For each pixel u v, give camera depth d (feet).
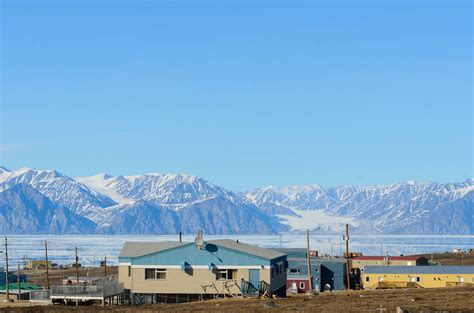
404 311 278.46
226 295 389.19
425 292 421.59
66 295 361.30
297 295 445.37
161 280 392.27
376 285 589.73
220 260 392.06
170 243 419.95
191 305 342.44
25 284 613.11
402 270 590.96
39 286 641.81
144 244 416.87
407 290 454.81
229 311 296.92
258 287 388.98
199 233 396.16
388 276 591.78
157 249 399.24
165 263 393.70
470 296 374.43
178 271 392.47
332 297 387.55
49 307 329.52
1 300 453.58
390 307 304.30
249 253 391.86
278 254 422.41
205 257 393.29
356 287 607.78
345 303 336.29
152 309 310.45
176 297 391.45
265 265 390.83
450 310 286.05
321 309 300.81
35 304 370.12
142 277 393.29
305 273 593.83
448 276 578.66
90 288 359.87
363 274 605.73
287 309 302.66
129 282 393.91
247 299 368.89
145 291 392.06
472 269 579.07
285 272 430.61
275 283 403.34
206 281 391.45
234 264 391.45
